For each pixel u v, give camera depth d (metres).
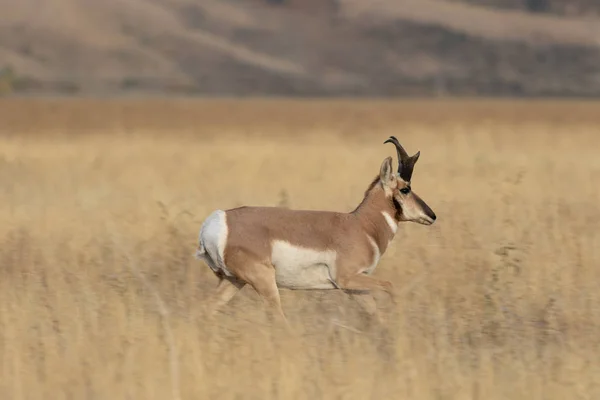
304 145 129.50
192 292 40.06
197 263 46.34
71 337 33.56
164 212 55.34
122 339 33.53
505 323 36.56
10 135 157.38
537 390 29.58
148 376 30.08
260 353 32.12
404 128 175.25
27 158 104.19
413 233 51.69
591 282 42.53
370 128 179.12
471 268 44.09
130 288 40.09
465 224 52.72
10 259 46.38
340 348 32.84
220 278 38.06
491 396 29.23
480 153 105.88
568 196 67.19
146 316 36.25
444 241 49.38
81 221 57.62
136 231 53.66
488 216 56.84
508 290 40.62
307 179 79.94
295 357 31.78
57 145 128.75
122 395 29.03
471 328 36.56
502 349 33.91
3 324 35.06
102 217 58.44
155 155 109.06
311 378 30.12
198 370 30.23
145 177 83.75
